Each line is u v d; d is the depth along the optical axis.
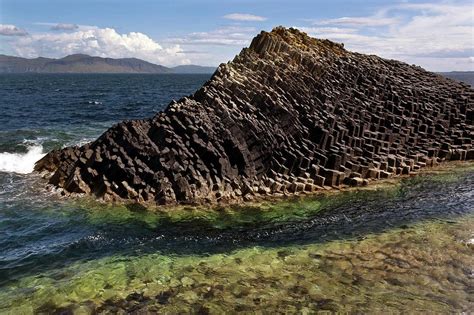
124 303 12.17
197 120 22.48
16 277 13.69
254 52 31.73
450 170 25.09
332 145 24.20
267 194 20.62
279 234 16.66
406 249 14.99
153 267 14.20
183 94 93.38
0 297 12.58
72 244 15.78
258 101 25.05
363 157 24.27
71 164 22.08
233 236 16.52
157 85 140.88
